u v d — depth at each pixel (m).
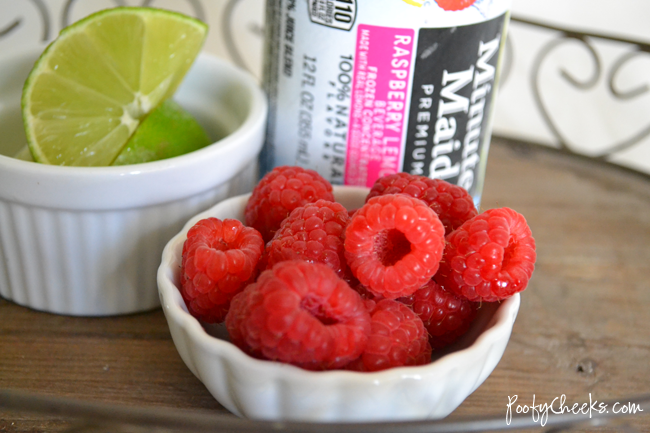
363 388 0.24
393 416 0.24
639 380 0.28
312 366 0.24
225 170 0.29
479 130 0.31
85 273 0.29
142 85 0.29
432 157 0.30
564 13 0.41
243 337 0.24
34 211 0.28
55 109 0.28
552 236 0.34
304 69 0.29
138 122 0.30
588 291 0.31
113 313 0.29
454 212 0.27
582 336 0.30
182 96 0.33
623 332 0.30
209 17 0.41
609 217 0.35
